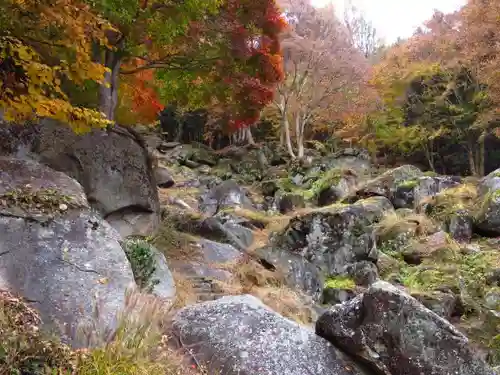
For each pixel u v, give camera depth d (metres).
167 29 6.05
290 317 5.66
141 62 8.92
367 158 19.22
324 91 22.62
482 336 6.05
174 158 20.86
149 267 4.69
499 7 15.56
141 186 7.03
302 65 22.50
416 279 7.46
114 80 7.03
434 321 3.25
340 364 3.28
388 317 3.26
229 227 8.83
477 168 20.27
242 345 3.25
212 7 6.26
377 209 10.12
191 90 8.09
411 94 22.11
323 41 21.88
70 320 3.06
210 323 3.45
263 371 3.09
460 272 7.56
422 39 21.30
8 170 4.10
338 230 7.62
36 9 3.21
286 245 7.79
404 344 3.18
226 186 12.99
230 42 6.75
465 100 20.70
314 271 7.17
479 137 19.44
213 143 28.16
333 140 25.08
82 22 3.44
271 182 16.67
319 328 3.53
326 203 13.56
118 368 2.54
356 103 22.59
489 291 6.93
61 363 2.49
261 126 27.38
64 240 3.68
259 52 7.44
